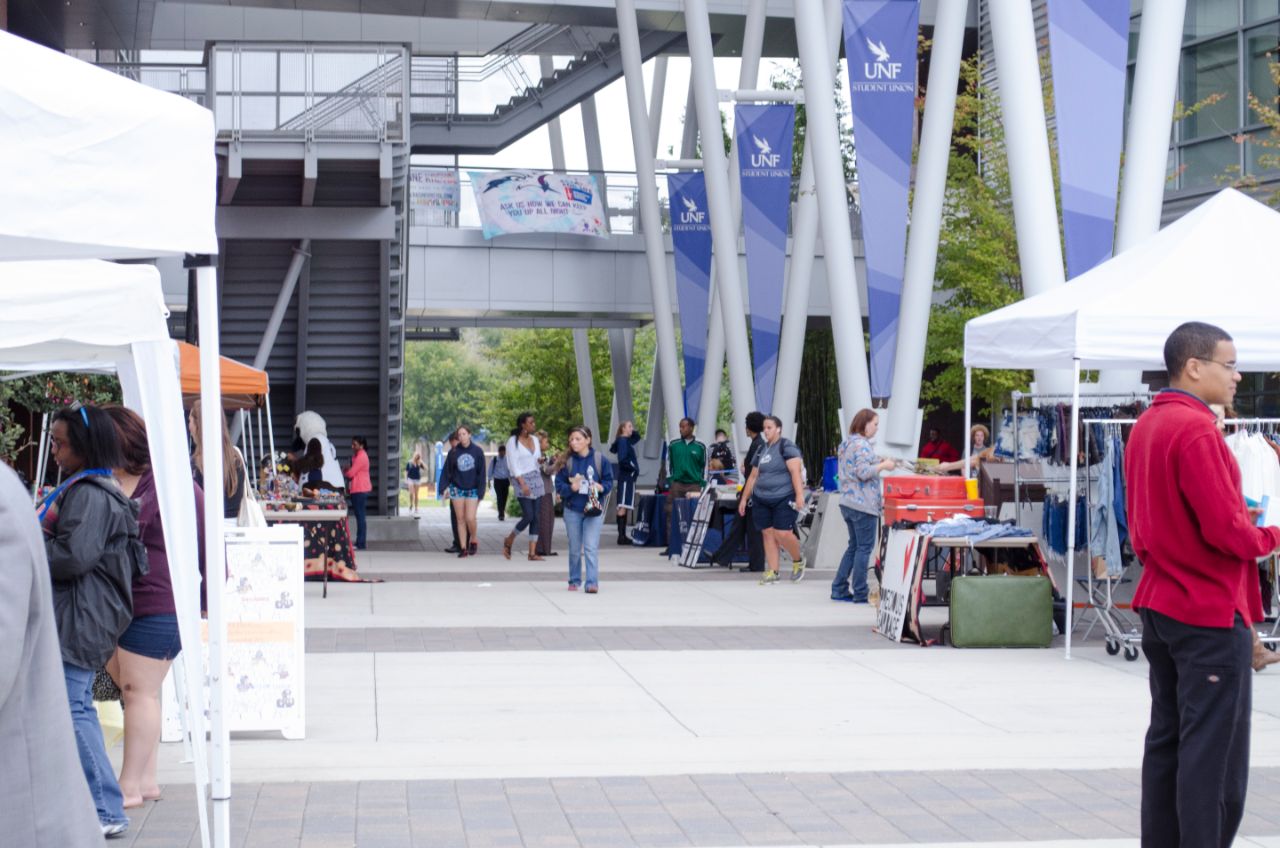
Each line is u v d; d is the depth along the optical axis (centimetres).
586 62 3462
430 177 3195
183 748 753
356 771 701
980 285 2839
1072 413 1088
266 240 2295
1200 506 473
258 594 777
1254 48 2714
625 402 3888
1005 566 1223
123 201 445
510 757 734
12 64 425
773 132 2403
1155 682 505
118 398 1792
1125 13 1373
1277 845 574
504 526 3444
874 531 1481
